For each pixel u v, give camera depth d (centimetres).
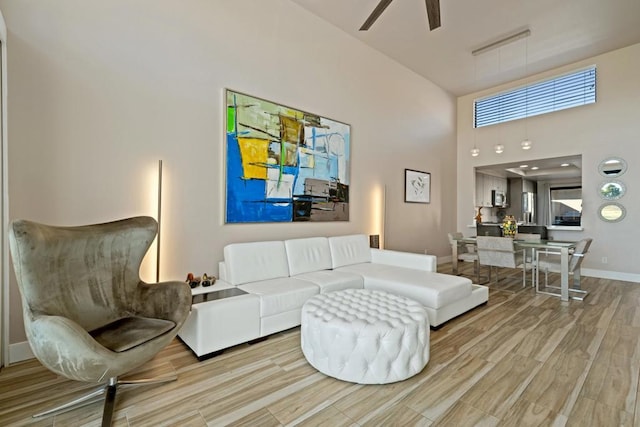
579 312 331
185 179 301
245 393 182
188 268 303
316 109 416
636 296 396
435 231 641
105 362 152
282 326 268
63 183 238
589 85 535
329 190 430
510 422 156
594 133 525
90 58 249
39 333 144
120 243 205
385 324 195
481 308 344
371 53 498
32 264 157
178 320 193
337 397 178
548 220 898
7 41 215
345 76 456
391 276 329
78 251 183
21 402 173
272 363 218
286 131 379
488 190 796
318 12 407
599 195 519
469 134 692
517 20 422
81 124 245
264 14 361
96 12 252
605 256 513
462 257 522
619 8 395
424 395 180
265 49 362
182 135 299
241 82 341
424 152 612
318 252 369
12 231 152
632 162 489
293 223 392
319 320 206
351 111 466
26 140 223
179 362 219
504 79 616
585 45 488
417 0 380
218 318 229
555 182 886
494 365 215
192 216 306
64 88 238
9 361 216
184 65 300
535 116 596
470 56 525
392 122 539
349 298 248
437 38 470
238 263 296
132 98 270
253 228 353
